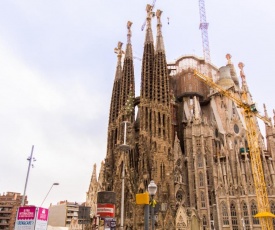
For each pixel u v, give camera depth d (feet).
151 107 382.01
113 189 344.49
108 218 129.39
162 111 384.88
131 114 404.36
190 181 359.87
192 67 479.82
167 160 354.33
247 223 320.09
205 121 397.39
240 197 331.57
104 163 424.46
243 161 367.86
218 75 508.53
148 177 333.01
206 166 368.48
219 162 358.64
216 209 335.06
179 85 472.44
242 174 345.10
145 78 403.95
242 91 459.73
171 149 367.86
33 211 122.83
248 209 323.57
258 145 363.97
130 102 408.67
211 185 358.23
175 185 353.51
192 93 450.30
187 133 392.68
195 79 463.01
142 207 309.01
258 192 322.14
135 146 375.86
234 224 323.98
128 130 380.17
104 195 133.49
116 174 350.64
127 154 352.69
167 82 412.16
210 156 372.38
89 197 449.89
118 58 499.51
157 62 418.10
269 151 413.39
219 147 395.55
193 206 344.08
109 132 428.15
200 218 328.90
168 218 307.78
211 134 390.42
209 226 326.44
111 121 435.12
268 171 364.17
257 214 294.05
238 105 388.78
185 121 425.28
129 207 318.24
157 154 350.64
